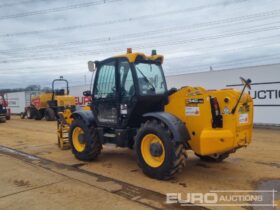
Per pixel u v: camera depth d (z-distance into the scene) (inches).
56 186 205.6
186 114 220.8
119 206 169.2
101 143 269.7
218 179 216.2
